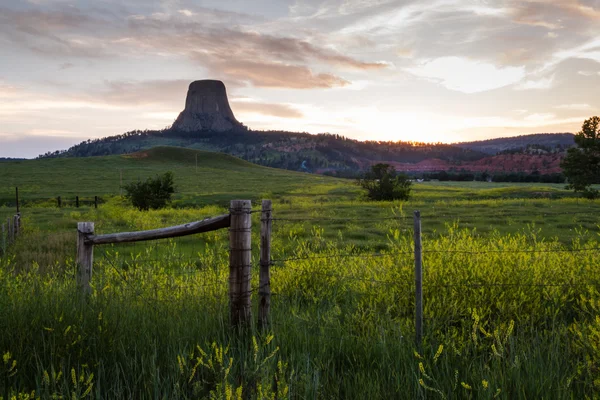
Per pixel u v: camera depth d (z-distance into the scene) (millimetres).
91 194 71500
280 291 6066
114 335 3816
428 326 4270
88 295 4816
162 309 4797
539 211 25828
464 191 66688
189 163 169250
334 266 6938
